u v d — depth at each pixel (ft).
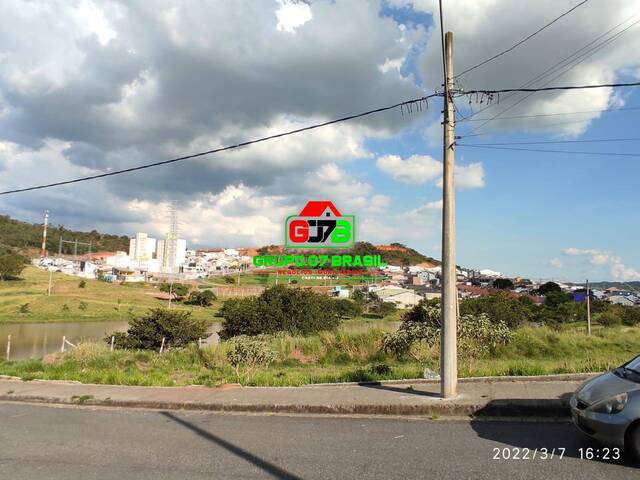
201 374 45.96
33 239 573.74
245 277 454.81
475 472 16.85
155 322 95.45
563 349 58.95
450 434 21.86
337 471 17.42
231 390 34.42
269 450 20.42
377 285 373.61
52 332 176.86
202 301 311.27
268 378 39.40
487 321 43.62
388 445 20.49
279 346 59.88
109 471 18.20
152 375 44.04
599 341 63.26
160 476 17.46
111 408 31.63
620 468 17.12
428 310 54.60
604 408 18.26
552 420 23.67
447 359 27.86
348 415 26.84
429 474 16.76
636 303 233.55
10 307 251.39
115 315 245.86
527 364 39.60
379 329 62.34
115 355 56.54
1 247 458.50
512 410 24.84
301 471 17.56
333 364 56.29
